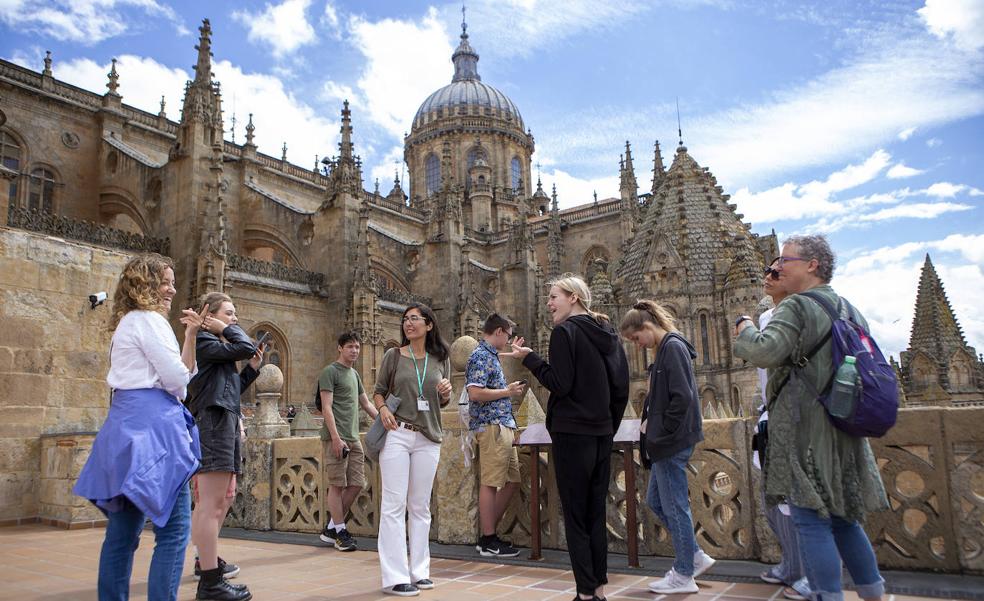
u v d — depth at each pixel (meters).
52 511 11.92
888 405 4.16
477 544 8.59
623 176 62.16
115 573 4.66
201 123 34.34
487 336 7.83
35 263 12.57
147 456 4.60
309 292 37.94
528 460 8.78
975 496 6.29
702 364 27.08
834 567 4.36
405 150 89.19
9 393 12.06
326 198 41.22
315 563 8.02
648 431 6.25
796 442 4.48
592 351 5.76
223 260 31.80
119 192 38.91
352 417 9.45
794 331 4.52
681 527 6.10
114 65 43.91
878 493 4.47
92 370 13.21
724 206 30.70
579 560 5.48
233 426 6.58
